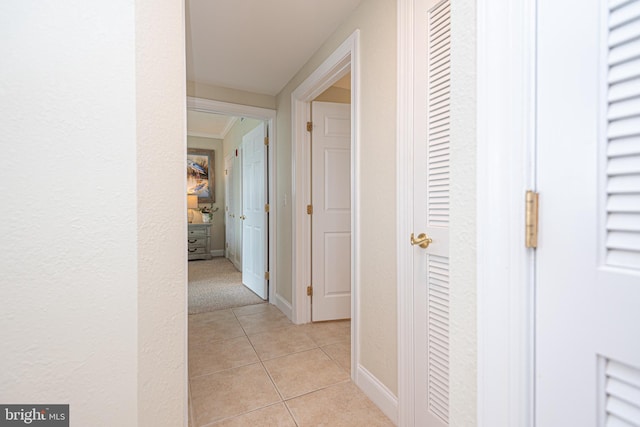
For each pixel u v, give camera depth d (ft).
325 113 8.89
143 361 2.34
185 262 2.80
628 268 1.29
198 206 19.97
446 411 3.73
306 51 7.34
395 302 4.66
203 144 20.08
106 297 2.17
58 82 2.00
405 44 4.34
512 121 1.64
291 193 9.05
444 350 3.77
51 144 1.99
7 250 1.90
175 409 2.65
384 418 4.73
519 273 1.62
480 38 1.79
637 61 1.26
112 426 2.20
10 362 1.92
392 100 4.70
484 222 1.77
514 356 1.63
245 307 10.24
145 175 2.35
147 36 2.36
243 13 5.83
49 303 2.01
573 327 1.44
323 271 8.93
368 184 5.31
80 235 2.08
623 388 1.30
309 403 5.10
